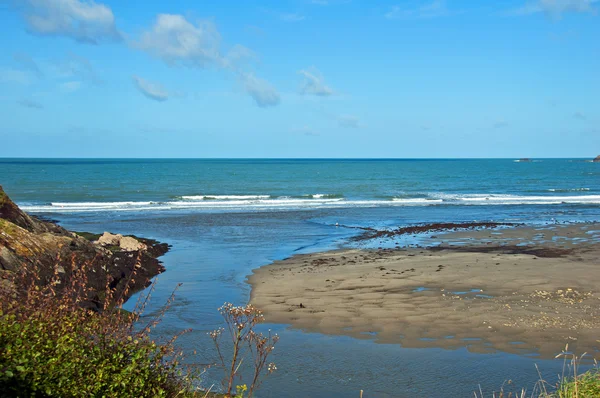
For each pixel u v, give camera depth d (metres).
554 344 9.47
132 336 5.51
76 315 5.18
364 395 7.63
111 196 50.84
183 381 5.70
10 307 4.94
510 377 8.19
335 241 23.69
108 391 4.45
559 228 26.95
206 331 10.52
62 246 12.66
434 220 32.38
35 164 175.12
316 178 90.81
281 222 30.92
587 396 5.75
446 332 10.20
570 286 13.42
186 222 30.72
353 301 12.48
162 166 160.25
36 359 4.25
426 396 7.59
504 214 36.09
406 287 13.69
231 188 64.44
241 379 8.04
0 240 11.19
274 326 10.84
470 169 140.00
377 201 46.75
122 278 13.94
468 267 16.06
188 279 15.73
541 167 158.38
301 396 7.55
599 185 70.88
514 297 12.48
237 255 20.08
